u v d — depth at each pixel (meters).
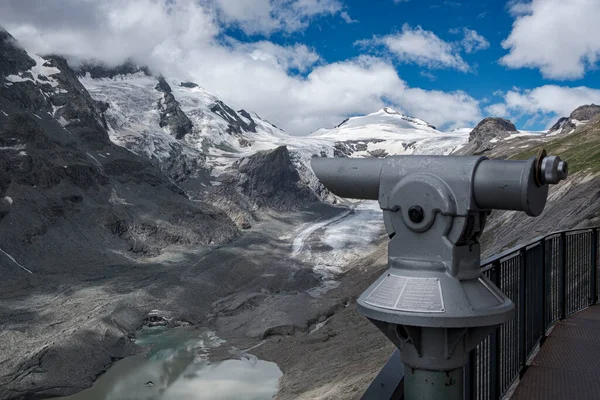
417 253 2.93
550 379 7.00
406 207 2.89
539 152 2.63
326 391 48.62
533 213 2.74
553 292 10.02
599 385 6.79
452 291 2.82
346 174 3.18
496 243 68.75
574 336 8.82
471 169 2.74
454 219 2.80
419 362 2.94
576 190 64.00
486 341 5.71
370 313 2.94
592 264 11.38
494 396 5.84
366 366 52.16
